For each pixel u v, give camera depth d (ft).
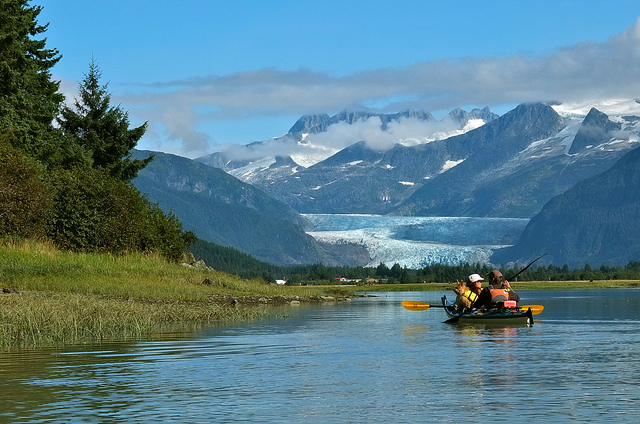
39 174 198.70
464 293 103.71
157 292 142.20
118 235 205.98
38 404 39.01
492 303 97.81
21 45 213.46
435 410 37.17
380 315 121.90
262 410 37.50
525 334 79.36
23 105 205.57
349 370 50.90
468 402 39.11
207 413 36.78
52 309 86.38
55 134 241.55
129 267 176.65
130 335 77.87
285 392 42.47
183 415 36.32
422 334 79.46
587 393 41.45
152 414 36.60
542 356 58.18
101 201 207.51
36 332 74.69
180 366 53.06
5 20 205.36
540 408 37.37
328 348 64.75
